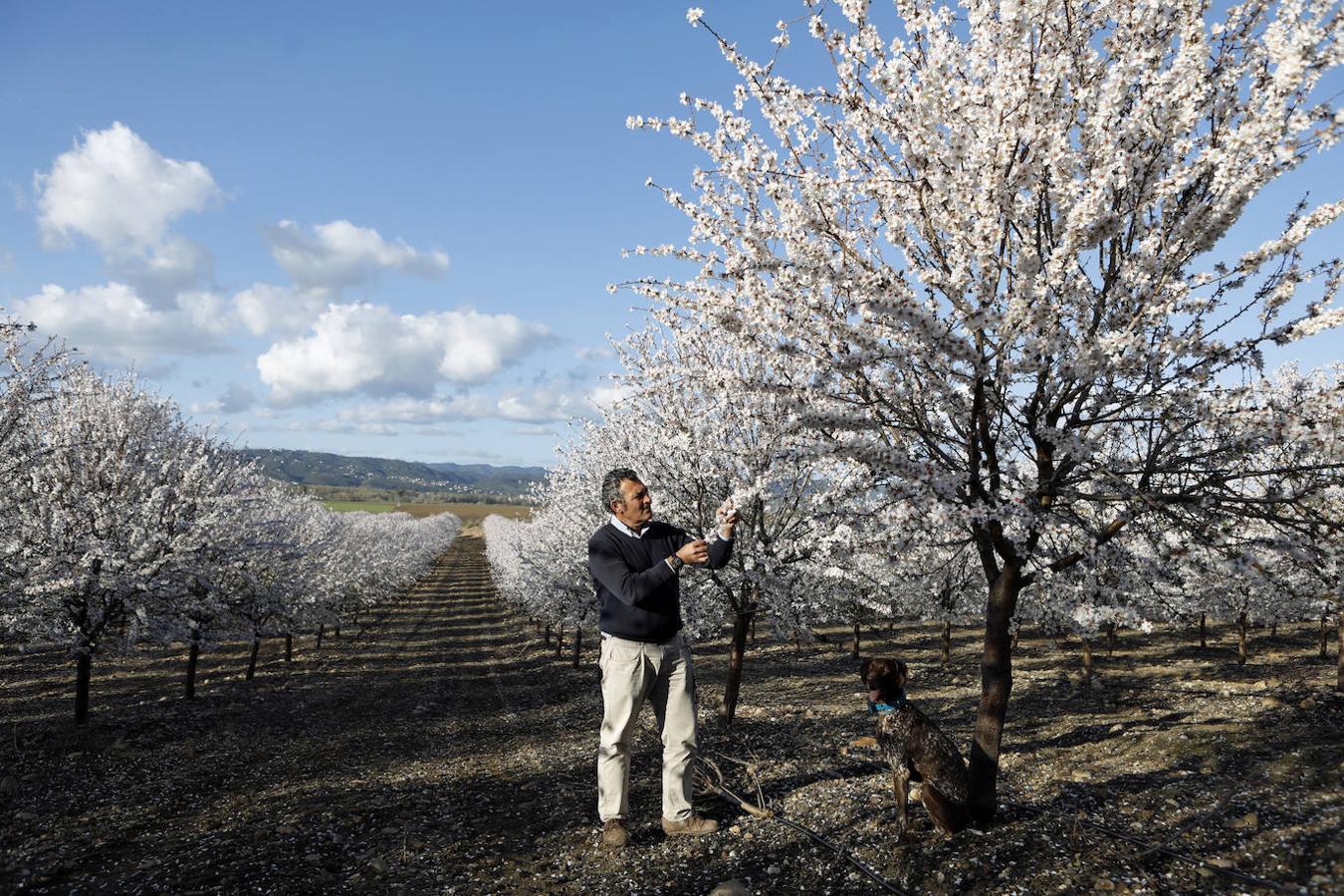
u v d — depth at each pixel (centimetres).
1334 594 378
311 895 400
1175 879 338
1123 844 381
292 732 1141
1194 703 947
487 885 405
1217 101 354
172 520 1251
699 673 1650
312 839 501
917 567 518
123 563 1102
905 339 378
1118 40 377
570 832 485
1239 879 328
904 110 370
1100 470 362
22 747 1014
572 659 2086
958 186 348
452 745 992
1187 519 364
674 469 891
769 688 1368
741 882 377
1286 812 399
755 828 450
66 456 1191
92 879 445
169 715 1302
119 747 1014
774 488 788
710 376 454
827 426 394
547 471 1805
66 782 805
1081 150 370
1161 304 350
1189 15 342
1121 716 870
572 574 1769
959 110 365
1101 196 312
